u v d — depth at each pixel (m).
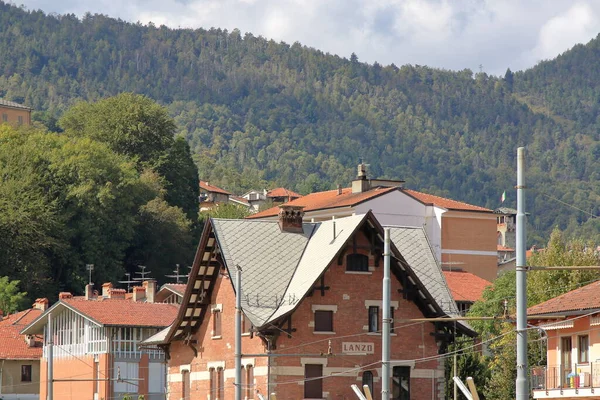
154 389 143.50
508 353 111.44
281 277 106.00
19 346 162.00
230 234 108.31
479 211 190.00
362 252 104.06
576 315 83.56
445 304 105.62
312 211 188.62
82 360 146.38
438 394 104.31
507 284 127.19
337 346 102.31
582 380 82.19
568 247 129.62
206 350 110.88
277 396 100.38
